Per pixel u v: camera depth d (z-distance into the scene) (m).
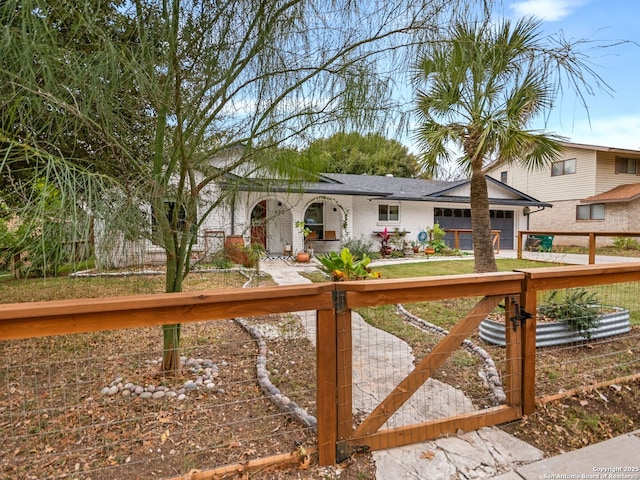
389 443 1.95
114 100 1.69
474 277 2.05
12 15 1.38
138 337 3.91
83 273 1.65
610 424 2.23
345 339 1.84
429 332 4.04
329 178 11.66
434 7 1.90
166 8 1.79
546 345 3.46
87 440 2.02
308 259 10.55
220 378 2.85
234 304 1.64
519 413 2.23
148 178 1.76
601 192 15.70
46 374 2.92
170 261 2.62
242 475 1.73
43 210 1.31
